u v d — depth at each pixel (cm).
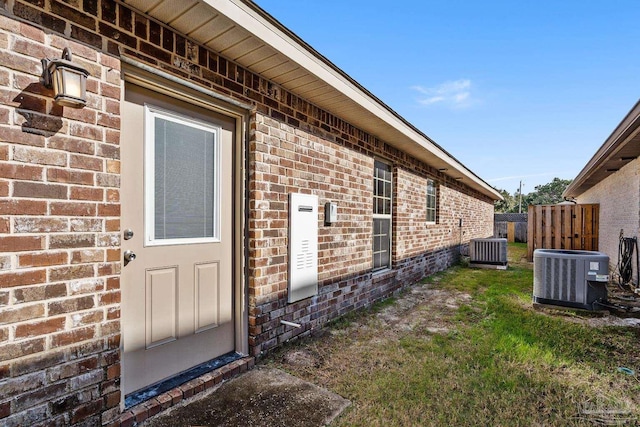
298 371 277
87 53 183
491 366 284
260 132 296
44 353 167
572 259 448
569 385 254
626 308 430
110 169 192
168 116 243
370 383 257
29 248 162
